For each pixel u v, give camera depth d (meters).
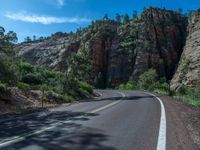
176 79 85.69
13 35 24.28
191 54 86.69
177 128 10.80
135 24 167.75
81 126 11.79
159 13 164.12
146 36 156.25
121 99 30.25
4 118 15.77
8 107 22.12
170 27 159.62
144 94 42.47
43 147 8.18
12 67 24.33
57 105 26.36
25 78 40.19
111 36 167.75
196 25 98.38
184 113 16.42
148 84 87.12
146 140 8.77
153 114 15.52
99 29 169.25
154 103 23.77
